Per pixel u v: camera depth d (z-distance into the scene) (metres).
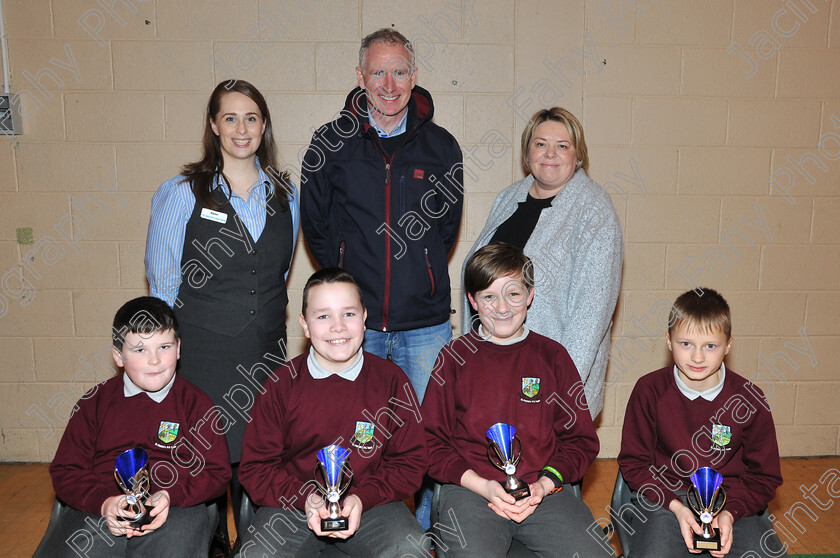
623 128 3.01
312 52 2.90
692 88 3.00
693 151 3.04
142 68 2.87
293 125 2.94
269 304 2.09
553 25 2.92
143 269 3.01
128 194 2.96
